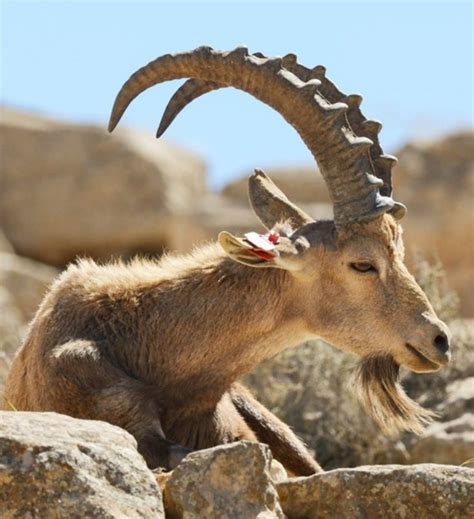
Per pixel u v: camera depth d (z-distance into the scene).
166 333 23.61
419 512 17.55
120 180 87.94
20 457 16.89
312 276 24.02
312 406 31.55
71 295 23.86
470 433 29.06
